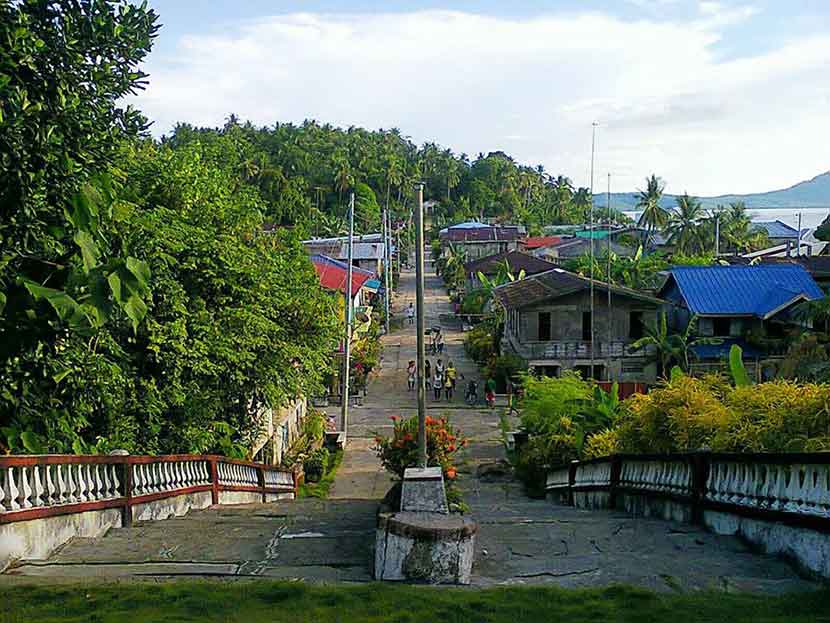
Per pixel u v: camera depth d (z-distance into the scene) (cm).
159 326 1652
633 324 4381
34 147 731
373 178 12669
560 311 4397
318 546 966
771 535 880
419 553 738
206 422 1869
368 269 7469
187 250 1816
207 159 2634
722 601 664
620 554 894
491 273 7125
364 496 2525
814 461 784
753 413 1147
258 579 757
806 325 3781
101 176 826
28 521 883
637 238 8519
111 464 1129
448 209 14738
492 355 4969
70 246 789
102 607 639
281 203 8962
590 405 2491
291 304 2175
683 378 1438
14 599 662
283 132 13412
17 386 877
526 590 693
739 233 8975
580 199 15925
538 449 2458
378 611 630
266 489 2048
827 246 8225
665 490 1238
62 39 800
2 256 725
